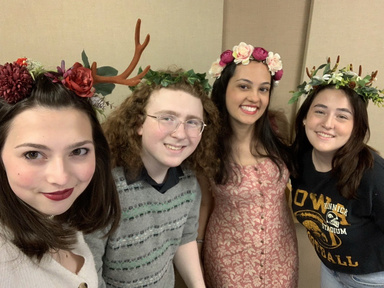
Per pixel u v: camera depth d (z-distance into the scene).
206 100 0.85
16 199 0.52
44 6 1.05
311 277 1.72
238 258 1.15
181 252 1.04
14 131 0.48
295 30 1.41
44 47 1.09
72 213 0.67
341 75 0.93
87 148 0.54
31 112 0.48
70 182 0.52
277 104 1.52
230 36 1.45
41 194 0.51
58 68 0.53
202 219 1.27
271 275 1.17
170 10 1.22
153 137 0.76
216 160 1.03
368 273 1.01
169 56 1.27
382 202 0.88
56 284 0.55
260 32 1.44
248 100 1.01
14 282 0.49
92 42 1.14
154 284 0.91
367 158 0.90
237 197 1.09
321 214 1.03
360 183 0.91
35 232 0.52
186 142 0.79
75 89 0.51
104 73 0.62
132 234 0.81
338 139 0.93
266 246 1.14
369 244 0.98
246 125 1.10
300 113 1.08
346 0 1.28
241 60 1.00
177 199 0.89
